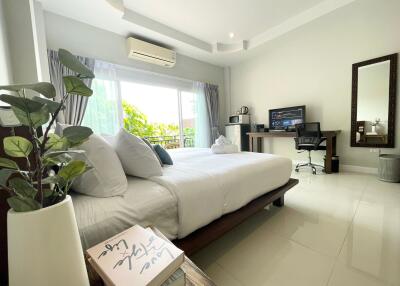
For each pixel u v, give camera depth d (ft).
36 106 1.48
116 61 11.22
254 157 6.67
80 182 3.41
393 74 9.22
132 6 9.73
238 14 10.68
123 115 11.90
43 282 1.50
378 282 3.49
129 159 4.17
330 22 11.05
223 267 4.07
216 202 4.11
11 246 1.50
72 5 8.59
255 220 5.99
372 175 10.00
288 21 11.43
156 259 1.91
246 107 16.07
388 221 5.48
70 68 1.73
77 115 9.66
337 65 11.09
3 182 1.65
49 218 1.52
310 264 4.04
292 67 13.12
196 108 15.74
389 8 9.17
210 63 16.57
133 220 2.98
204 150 8.99
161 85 13.74
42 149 1.70
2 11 4.24
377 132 9.93
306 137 11.40
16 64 4.72
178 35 12.15
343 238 4.84
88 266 2.14
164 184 3.77
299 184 9.14
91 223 2.67
